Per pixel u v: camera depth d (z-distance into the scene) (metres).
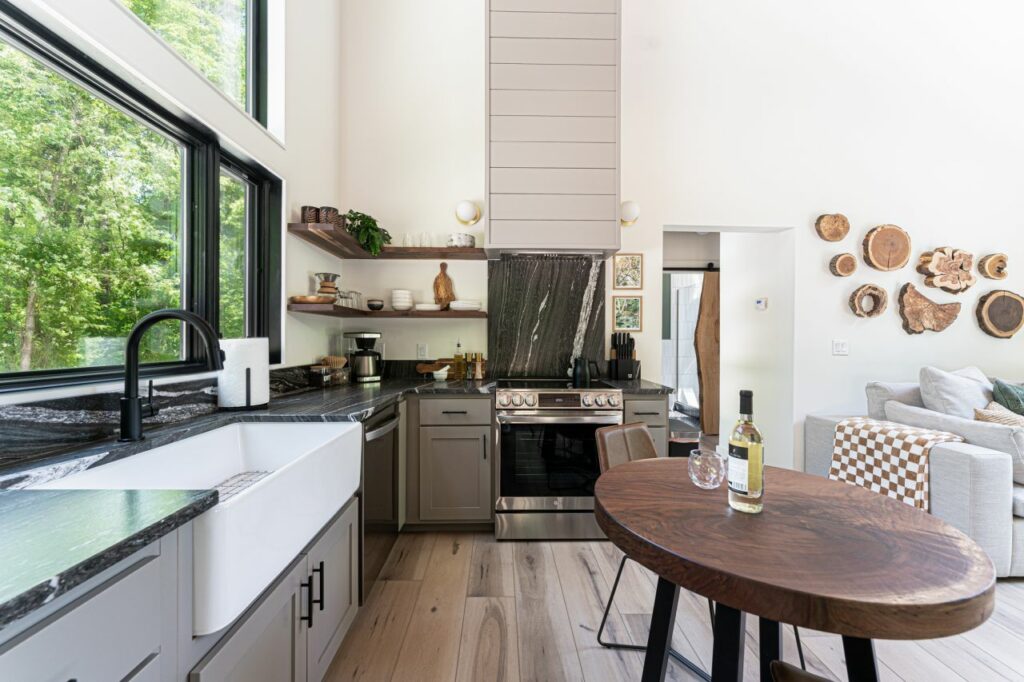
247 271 2.22
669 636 1.13
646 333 3.25
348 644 1.64
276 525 1.01
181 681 0.77
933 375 2.74
